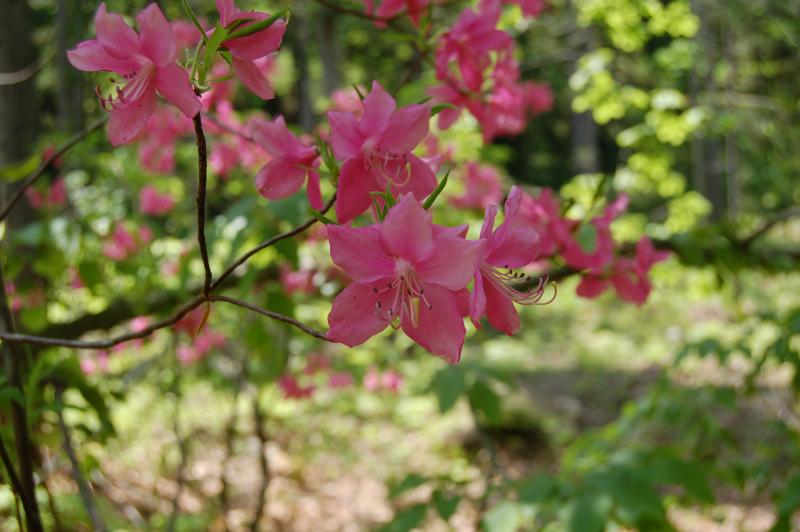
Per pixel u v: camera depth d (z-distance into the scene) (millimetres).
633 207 10859
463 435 8180
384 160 1197
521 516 2109
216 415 5996
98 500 3006
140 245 3543
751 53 10367
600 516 2012
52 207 3234
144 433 5238
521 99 1937
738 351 2578
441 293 1048
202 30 1073
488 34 1793
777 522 2242
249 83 1116
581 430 9055
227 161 3418
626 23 6883
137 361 4523
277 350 3803
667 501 2580
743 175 11867
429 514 5902
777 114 9188
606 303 13156
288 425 6645
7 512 2389
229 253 2492
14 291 2891
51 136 3211
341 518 6332
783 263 3201
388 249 1041
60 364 2127
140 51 1069
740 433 6332
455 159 4082
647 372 10742
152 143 3666
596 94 7098
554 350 11703
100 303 3553
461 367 2643
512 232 1120
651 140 7789
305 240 3039
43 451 2350
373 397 8312
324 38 11266
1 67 3193
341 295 1038
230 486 5512
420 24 1816
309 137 2145
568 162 21312
